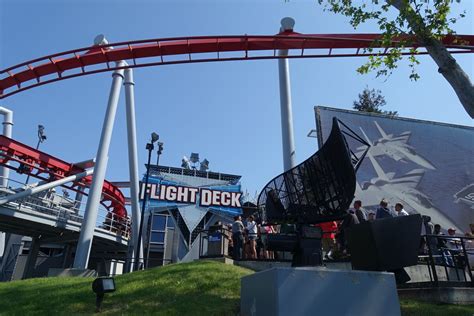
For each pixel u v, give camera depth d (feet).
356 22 48.44
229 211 156.97
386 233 22.11
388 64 47.26
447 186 88.79
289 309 18.22
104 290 32.01
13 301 37.73
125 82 125.59
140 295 36.94
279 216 38.04
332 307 18.72
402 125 94.63
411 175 89.61
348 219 48.26
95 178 107.86
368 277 19.75
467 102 38.63
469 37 86.63
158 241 145.69
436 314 28.94
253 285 22.49
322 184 34.76
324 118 93.35
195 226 150.71
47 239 123.34
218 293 36.47
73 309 33.27
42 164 115.65
